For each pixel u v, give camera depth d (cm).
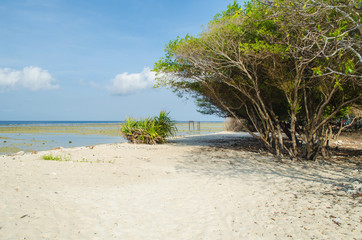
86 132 3055
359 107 1062
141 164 878
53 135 2506
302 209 445
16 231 338
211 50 904
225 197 519
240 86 1022
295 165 873
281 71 899
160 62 1149
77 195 502
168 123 1678
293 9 473
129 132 1623
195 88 1320
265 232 362
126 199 497
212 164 891
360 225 372
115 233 355
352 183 594
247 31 909
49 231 346
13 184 532
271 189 576
